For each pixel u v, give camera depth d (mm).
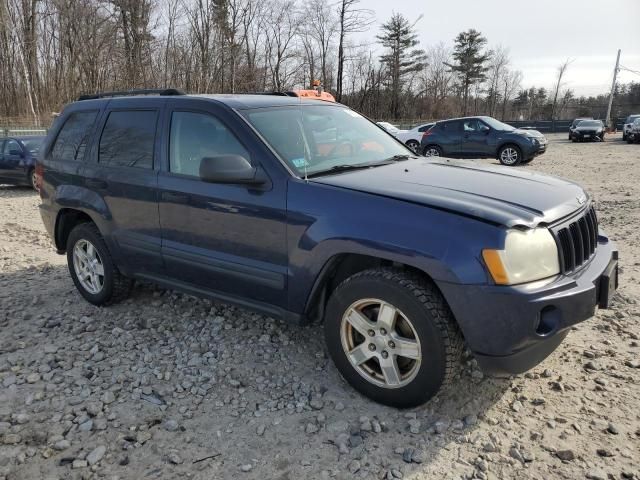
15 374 3592
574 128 33188
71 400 3234
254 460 2689
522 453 2674
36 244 7293
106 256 4500
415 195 2910
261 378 3445
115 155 4309
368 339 3047
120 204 4227
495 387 3250
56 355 3828
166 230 3930
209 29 33406
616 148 25625
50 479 2588
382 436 2830
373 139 4168
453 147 17312
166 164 3906
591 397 3133
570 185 3445
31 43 34781
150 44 34469
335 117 4168
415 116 59500
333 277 3334
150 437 2879
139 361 3719
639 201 9258
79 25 34031
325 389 3287
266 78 37312
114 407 3166
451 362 2803
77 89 35312
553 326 2660
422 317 2775
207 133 3688
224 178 3203
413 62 58156
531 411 3018
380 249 2838
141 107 4172
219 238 3594
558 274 2797
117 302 4742
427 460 2646
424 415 2992
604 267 3082
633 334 3898
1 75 35688
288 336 4004
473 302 2619
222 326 4203
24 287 5352
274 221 3270
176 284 4043
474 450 2711
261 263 3408
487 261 2586
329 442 2812
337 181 3189
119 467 2662
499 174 3516
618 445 2713
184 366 3629
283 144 3467
